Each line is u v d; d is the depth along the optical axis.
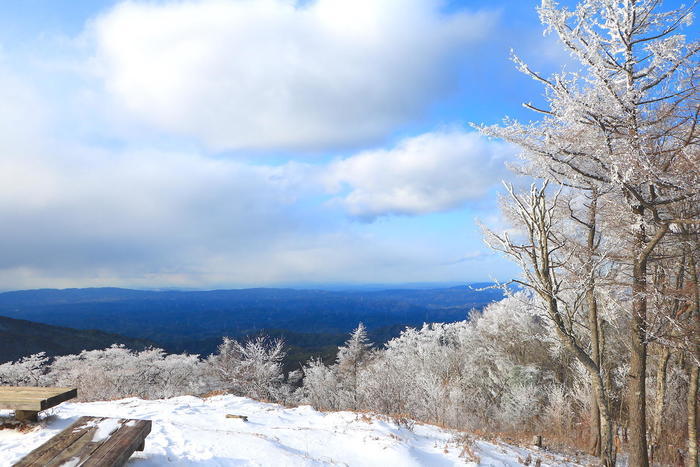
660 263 10.74
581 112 8.00
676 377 15.89
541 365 21.72
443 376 24.83
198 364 32.81
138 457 4.65
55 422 5.45
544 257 8.29
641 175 7.77
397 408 15.20
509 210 11.11
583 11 7.88
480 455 7.22
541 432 15.80
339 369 27.45
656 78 7.95
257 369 27.73
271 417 8.43
